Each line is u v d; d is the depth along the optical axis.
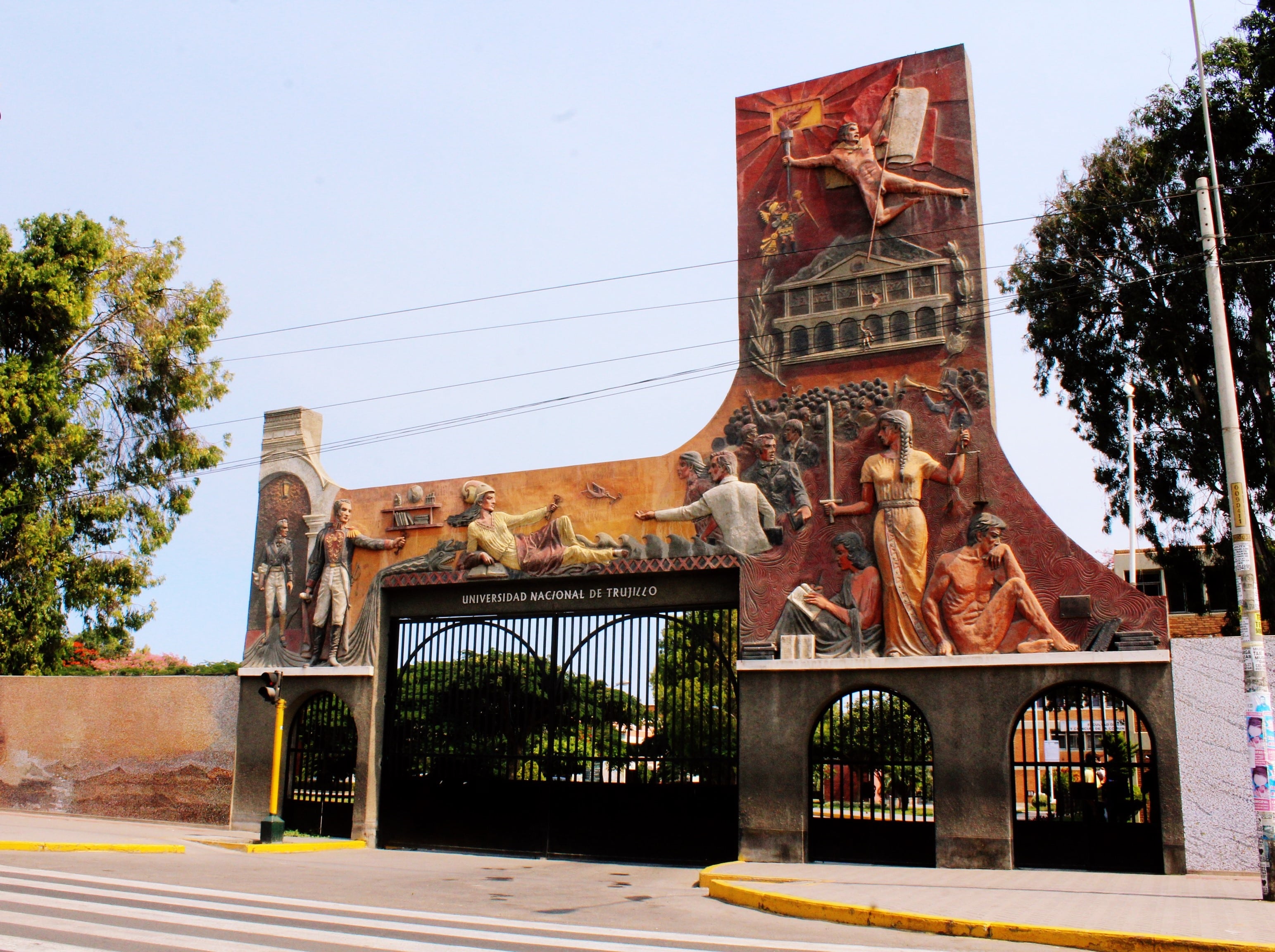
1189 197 25.80
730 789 18.69
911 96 19.17
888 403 18.27
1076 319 27.94
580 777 21.00
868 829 17.22
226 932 9.67
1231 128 24.94
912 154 18.91
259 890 13.29
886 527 17.59
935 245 18.45
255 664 23.33
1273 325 24.61
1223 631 26.66
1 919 9.91
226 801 22.92
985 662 16.56
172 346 30.73
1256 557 25.20
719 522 19.05
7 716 25.56
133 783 23.95
